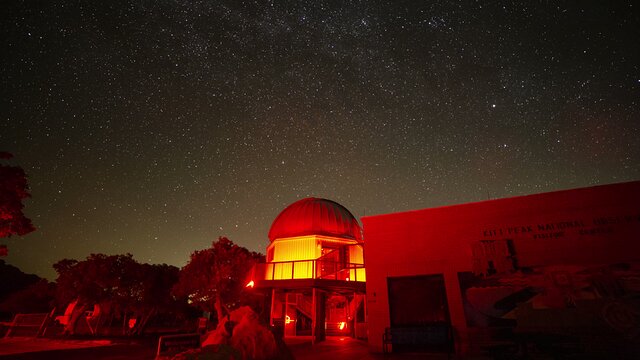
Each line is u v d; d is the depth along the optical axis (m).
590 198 12.12
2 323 22.47
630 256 11.18
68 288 22.94
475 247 13.00
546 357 11.05
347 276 21.56
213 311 29.25
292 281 18.38
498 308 12.05
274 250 23.23
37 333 21.20
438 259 13.39
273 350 8.72
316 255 21.66
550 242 12.12
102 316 26.53
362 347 15.20
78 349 15.18
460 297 12.64
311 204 24.05
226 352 7.58
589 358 10.62
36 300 30.58
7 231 12.91
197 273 23.36
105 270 23.80
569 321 11.13
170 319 38.62
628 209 11.62
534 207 12.67
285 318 20.75
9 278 37.34
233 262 23.55
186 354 8.34
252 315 9.46
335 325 24.23
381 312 13.57
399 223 14.41
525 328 11.52
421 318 13.00
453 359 11.50
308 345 16.34
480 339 11.95
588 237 11.76
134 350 14.92
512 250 12.47
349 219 24.08
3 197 12.34
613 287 11.02
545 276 11.82
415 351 12.73
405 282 13.61
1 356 12.80
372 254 14.39
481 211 13.33
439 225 13.79
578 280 11.42
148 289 27.39
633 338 10.43
